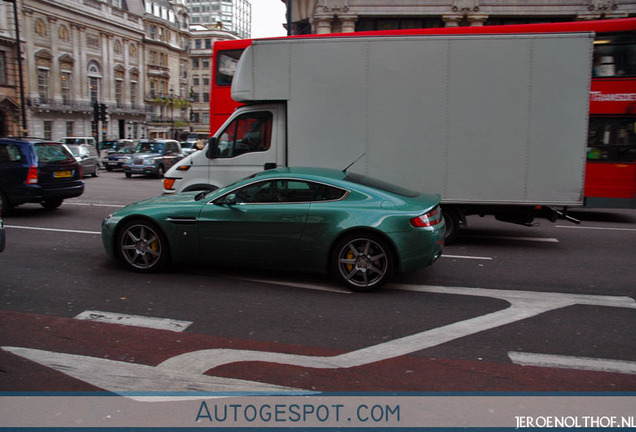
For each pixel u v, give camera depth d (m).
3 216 11.09
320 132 8.10
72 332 4.48
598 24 10.61
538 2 25.62
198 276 6.34
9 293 5.57
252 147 8.53
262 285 6.02
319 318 4.94
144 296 5.53
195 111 98.50
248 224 5.95
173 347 4.20
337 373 3.76
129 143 32.81
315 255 5.86
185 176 8.72
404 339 4.44
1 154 10.59
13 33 41.88
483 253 8.09
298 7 27.47
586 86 7.53
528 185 7.79
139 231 6.40
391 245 5.71
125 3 59.03
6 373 3.70
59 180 11.09
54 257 7.24
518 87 7.64
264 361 3.95
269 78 8.13
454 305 5.40
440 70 7.78
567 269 7.07
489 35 7.61
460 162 7.89
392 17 26.97
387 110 7.94
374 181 6.37
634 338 4.53
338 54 7.95
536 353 4.17
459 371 3.82
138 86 61.81
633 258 7.81
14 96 42.47
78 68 50.12
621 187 10.94
